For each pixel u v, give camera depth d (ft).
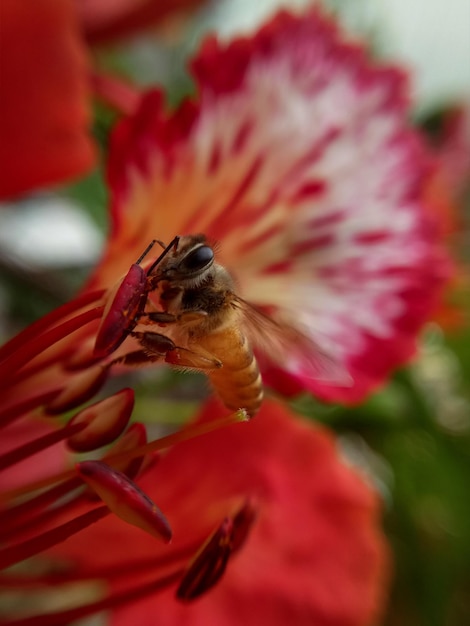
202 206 0.29
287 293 0.31
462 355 0.45
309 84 0.31
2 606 0.36
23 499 0.31
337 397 0.32
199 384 0.41
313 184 0.31
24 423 0.31
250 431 0.34
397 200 0.33
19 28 0.28
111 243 0.27
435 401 0.44
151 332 0.24
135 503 0.23
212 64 0.29
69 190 0.40
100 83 0.34
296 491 0.35
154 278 0.25
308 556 0.35
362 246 0.32
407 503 0.44
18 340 0.25
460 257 0.43
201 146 0.28
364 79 0.32
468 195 0.50
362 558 0.36
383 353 0.32
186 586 0.25
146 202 0.28
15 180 0.29
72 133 0.29
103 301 0.24
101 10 0.35
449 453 0.44
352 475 0.36
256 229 0.30
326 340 0.31
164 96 0.28
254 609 0.35
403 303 0.33
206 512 0.32
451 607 0.47
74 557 0.32
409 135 0.33
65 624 0.27
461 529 0.44
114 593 0.29
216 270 0.26
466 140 0.52
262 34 0.30
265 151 0.30
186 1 0.37
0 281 0.38
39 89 0.29
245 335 0.27
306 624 0.35
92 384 0.27
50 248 0.49
